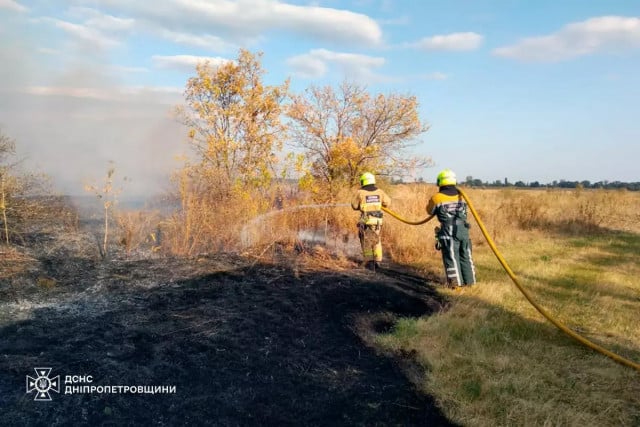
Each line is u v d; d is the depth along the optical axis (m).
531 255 9.27
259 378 3.87
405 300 6.04
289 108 12.62
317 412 3.48
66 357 3.83
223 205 8.34
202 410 3.37
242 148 10.21
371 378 4.02
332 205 10.12
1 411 3.11
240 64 10.57
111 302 5.16
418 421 3.44
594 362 4.37
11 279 5.51
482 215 12.32
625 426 3.37
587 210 13.81
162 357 4.00
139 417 3.23
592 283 7.15
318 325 5.05
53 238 7.41
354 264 7.77
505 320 5.45
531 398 3.67
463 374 4.07
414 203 11.45
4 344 3.96
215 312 5.10
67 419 3.12
